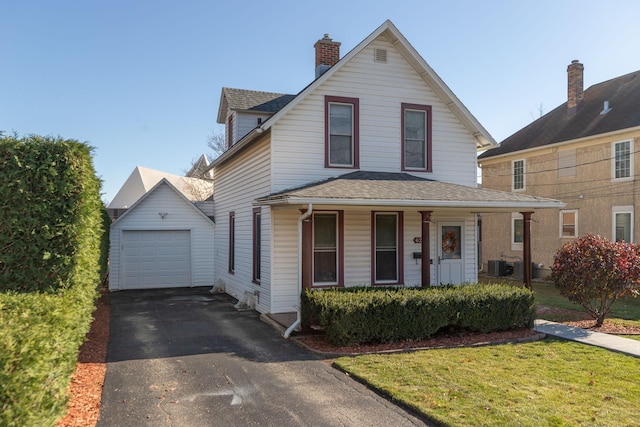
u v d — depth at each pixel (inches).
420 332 325.4
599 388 225.8
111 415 196.9
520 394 216.1
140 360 283.7
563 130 810.8
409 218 480.1
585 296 392.2
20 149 231.6
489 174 959.0
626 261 381.4
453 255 505.7
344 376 250.7
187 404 210.2
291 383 239.3
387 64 482.0
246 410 203.2
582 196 756.6
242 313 459.8
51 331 159.2
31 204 230.8
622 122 697.6
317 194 360.8
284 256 432.1
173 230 692.7
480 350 302.2
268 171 444.1
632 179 680.4
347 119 468.4
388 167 480.7
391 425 187.0
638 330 369.4
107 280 683.4
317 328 351.3
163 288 680.4
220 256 671.1
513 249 878.4
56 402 155.8
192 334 360.5
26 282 228.5
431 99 500.4
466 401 206.8
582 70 839.7
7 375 120.4
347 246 452.4
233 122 619.2
